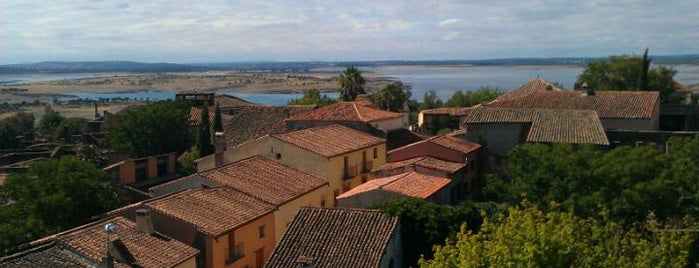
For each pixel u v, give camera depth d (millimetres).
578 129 55219
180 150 87688
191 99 124500
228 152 61281
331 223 37125
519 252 23516
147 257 35094
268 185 50312
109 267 31547
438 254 25984
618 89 98062
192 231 39469
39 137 127375
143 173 71625
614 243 25766
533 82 91062
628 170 38062
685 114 78250
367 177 63344
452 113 90062
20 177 50062
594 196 37344
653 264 24062
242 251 42594
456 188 54375
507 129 59312
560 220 26641
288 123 74750
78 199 49625
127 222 38875
